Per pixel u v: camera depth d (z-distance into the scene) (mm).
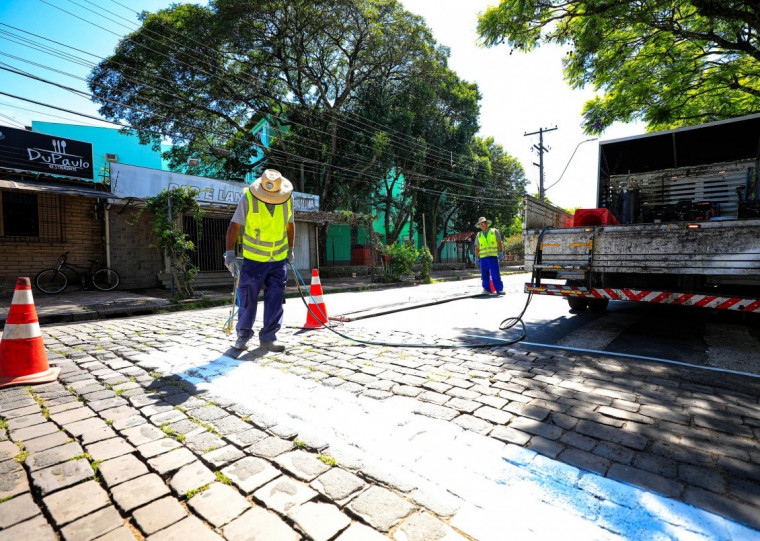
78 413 2668
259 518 1630
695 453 2131
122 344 4777
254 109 20234
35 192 11102
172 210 9875
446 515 1648
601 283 5156
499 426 2455
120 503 1723
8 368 3297
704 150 7062
